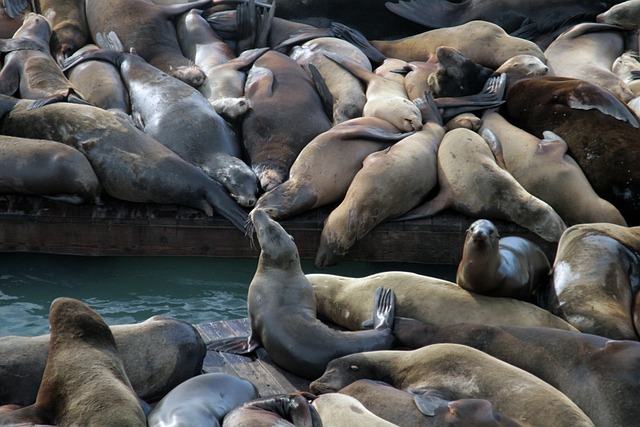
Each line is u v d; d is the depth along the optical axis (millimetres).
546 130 22469
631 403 12031
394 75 25891
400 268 20266
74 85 24391
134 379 13141
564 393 12641
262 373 14547
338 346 14250
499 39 26969
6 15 28484
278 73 25078
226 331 16219
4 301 18359
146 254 20500
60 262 20188
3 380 12547
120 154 20750
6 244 20375
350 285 16234
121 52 25406
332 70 25609
